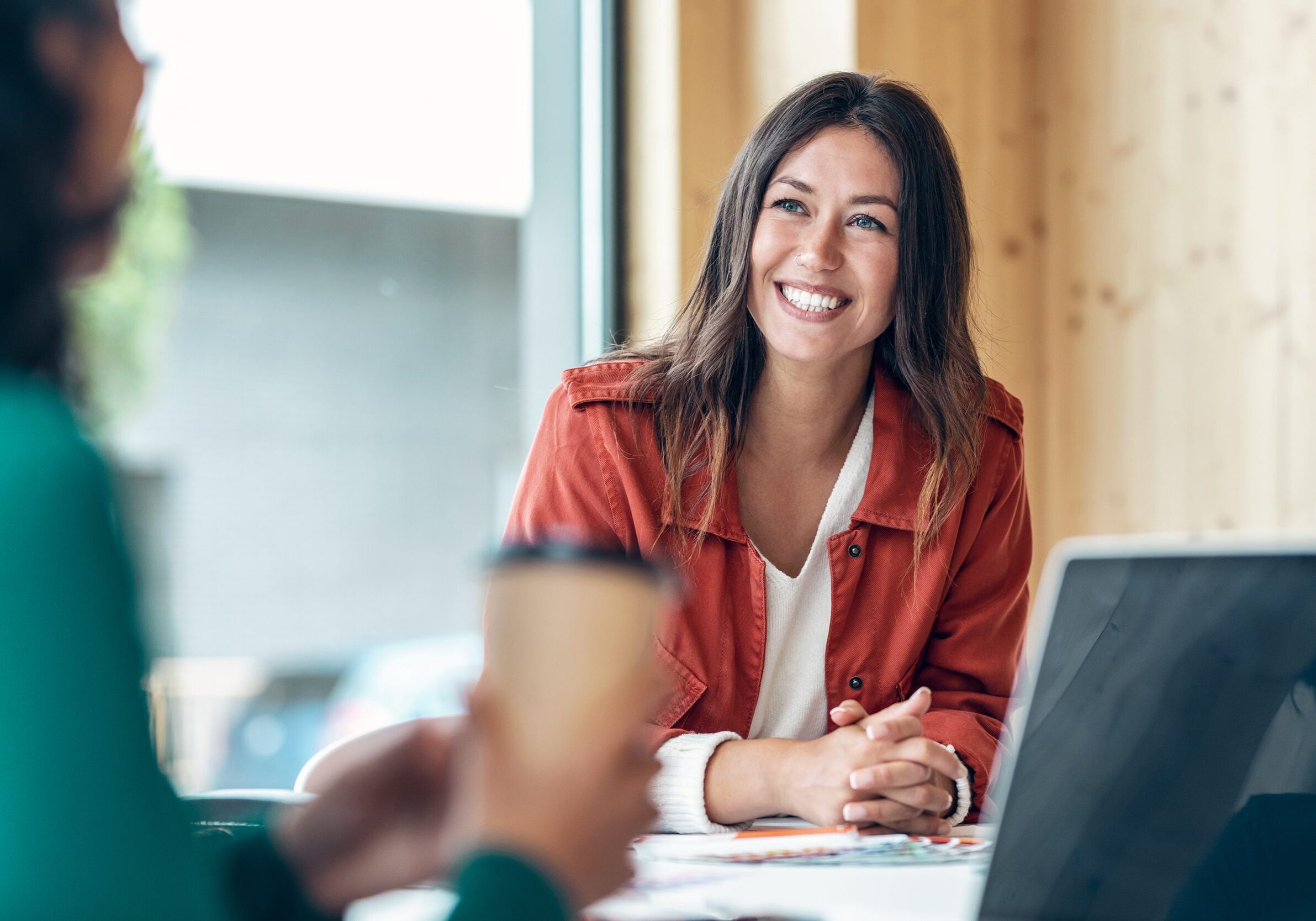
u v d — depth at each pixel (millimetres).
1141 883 723
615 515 1446
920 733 1104
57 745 349
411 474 3293
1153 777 735
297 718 3201
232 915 524
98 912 348
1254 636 730
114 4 419
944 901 777
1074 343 3104
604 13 3168
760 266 1444
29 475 363
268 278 3168
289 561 3223
